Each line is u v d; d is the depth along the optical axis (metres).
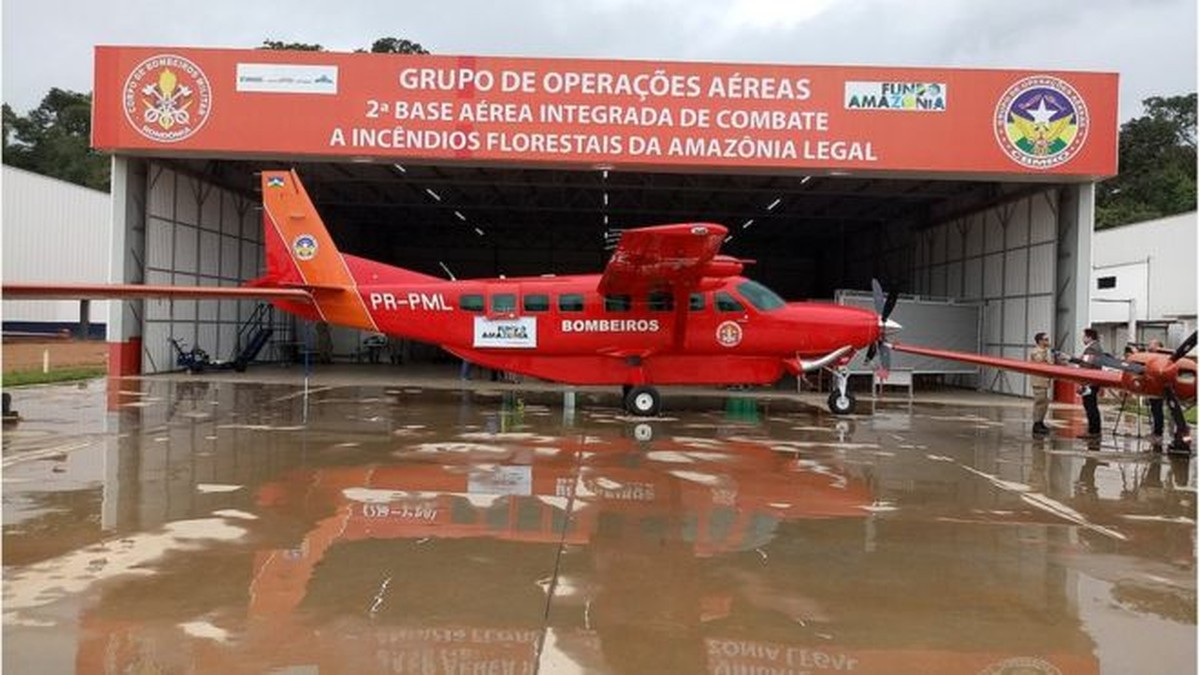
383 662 3.72
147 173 20.42
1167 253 29.88
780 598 4.68
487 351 14.54
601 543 5.73
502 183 23.78
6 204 36.44
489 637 4.04
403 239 38.94
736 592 4.77
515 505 6.84
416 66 17.98
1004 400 19.44
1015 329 21.22
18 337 40.78
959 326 21.53
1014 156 17.92
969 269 23.92
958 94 17.91
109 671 3.57
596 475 8.25
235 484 7.52
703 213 28.95
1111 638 4.17
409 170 23.81
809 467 9.00
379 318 14.79
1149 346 11.86
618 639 4.05
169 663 3.66
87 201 41.19
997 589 4.90
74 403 14.38
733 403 16.66
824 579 5.04
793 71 17.91
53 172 67.94
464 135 18.00
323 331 32.34
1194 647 4.06
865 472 8.79
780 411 15.16
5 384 17.44
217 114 18.12
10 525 5.97
